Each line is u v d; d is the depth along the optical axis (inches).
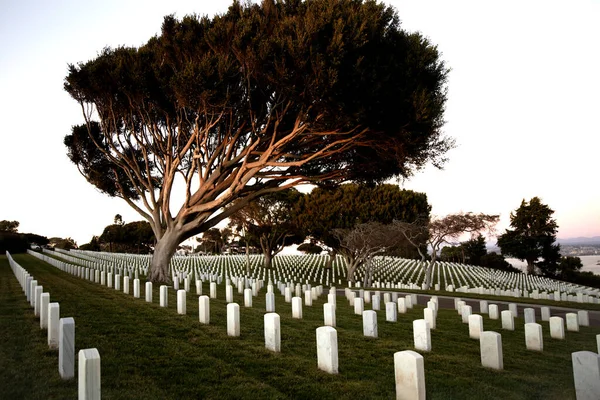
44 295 290.7
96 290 544.4
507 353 301.7
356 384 204.2
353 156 657.0
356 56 459.5
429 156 597.9
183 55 589.6
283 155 621.9
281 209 1638.8
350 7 479.2
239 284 684.7
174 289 641.6
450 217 1191.6
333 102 462.3
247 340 288.8
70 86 705.6
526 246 2299.5
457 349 307.6
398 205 1406.3
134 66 616.4
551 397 204.1
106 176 857.5
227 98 525.7
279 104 565.0
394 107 489.7
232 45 515.2
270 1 542.9
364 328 335.9
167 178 746.8
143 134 746.8
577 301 823.7
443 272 1715.1
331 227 1464.1
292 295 706.2
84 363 149.6
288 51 457.7
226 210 767.1
